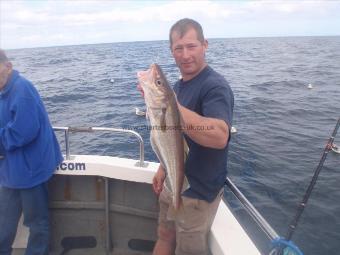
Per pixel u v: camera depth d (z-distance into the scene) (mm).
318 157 8297
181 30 2334
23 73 33594
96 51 80438
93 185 3512
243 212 5805
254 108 14211
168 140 2225
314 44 84750
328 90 18797
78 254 3570
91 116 13227
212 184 2455
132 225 3496
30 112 2896
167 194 2758
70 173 3365
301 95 17328
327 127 11125
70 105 15883
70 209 3568
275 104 15000
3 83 2963
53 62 49031
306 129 10898
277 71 29000
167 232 2863
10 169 3021
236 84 21781
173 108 2176
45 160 3111
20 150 2992
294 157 8336
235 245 2389
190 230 2498
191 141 2412
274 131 10648
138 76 2303
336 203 6090
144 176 3225
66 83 24578
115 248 3559
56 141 3352
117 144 9156
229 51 59906
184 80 2477
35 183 3076
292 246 1869
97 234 3584
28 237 3375
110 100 16859
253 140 9672
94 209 3549
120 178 3283
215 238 2473
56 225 3600
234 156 8383
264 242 4984
